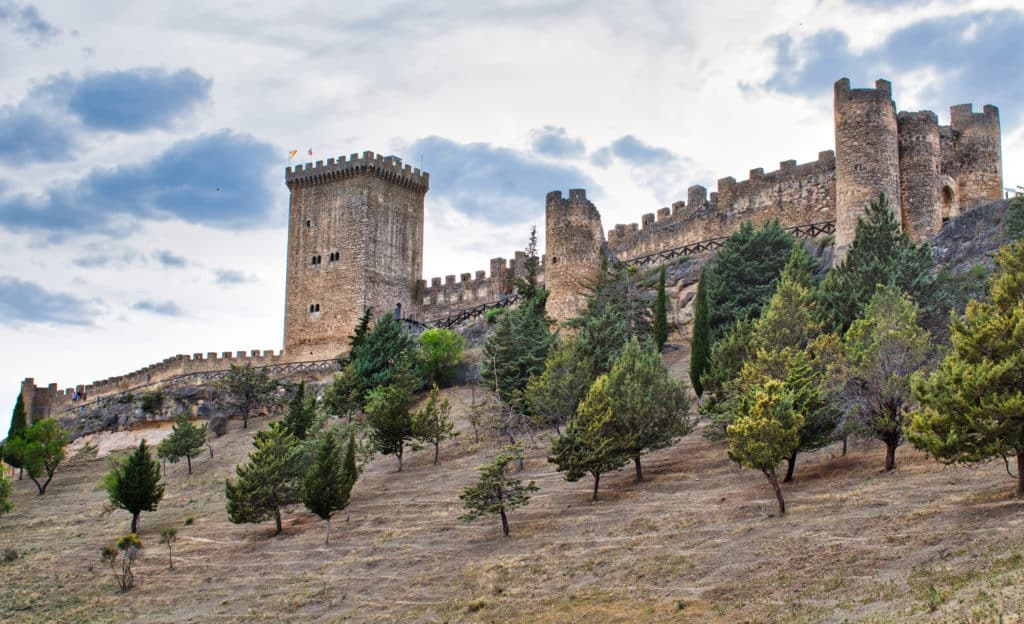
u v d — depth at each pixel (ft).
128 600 174.40
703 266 265.34
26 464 292.61
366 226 369.09
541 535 162.50
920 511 128.36
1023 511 118.42
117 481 231.50
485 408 242.17
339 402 285.02
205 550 199.11
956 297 202.39
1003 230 220.23
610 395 186.50
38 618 169.17
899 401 152.15
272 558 184.55
